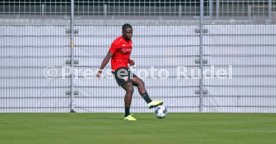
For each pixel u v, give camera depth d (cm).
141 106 4991
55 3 4994
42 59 5003
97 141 2733
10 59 4994
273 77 5006
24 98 5006
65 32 5000
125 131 3200
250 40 5016
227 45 5019
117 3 4994
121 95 5016
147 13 4997
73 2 4988
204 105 5012
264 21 5006
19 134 3042
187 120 4006
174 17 5006
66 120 3984
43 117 4316
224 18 5016
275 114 4741
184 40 5009
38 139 2816
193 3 5000
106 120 3975
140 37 4997
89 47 5006
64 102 5025
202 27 5006
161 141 2744
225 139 2839
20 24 4991
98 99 5019
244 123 3784
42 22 5000
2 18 4988
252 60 5019
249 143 2689
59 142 2695
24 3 4994
